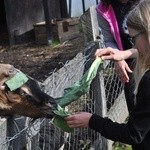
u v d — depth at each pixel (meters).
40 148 3.31
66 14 11.17
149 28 2.32
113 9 3.95
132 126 2.40
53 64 8.48
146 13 2.33
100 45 4.14
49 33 9.93
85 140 4.20
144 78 2.34
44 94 2.98
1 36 11.04
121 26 3.93
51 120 3.32
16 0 10.30
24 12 10.46
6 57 9.38
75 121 2.68
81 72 3.96
